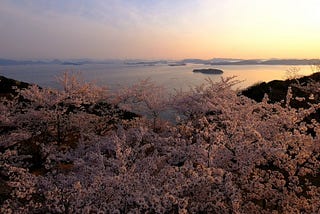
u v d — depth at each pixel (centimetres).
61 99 1583
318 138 825
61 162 1309
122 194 586
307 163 799
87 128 1675
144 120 1867
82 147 1385
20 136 1460
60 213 593
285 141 808
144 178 649
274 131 916
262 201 796
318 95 2453
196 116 1697
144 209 558
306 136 825
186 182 596
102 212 539
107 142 1295
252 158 752
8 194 784
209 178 596
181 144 1005
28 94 1587
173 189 578
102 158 821
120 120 1866
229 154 789
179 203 547
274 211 709
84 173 835
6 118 1559
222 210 599
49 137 1609
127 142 1297
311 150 816
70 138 1712
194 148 845
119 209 566
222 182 622
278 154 754
